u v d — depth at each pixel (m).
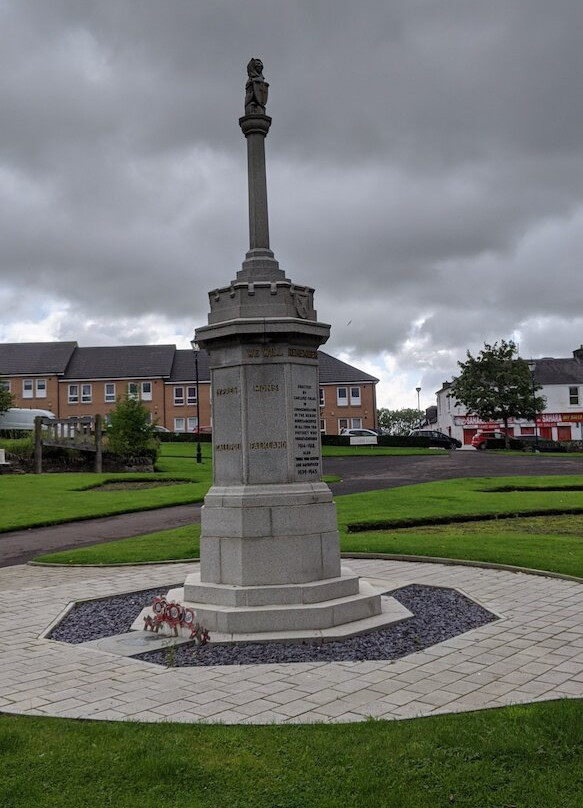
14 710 6.24
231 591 8.84
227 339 9.52
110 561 14.64
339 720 5.82
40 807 4.43
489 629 8.76
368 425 74.44
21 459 35.75
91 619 9.90
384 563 13.60
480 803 4.40
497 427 79.31
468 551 14.09
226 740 5.35
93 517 22.25
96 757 5.10
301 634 8.38
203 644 8.27
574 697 6.21
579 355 82.31
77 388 73.50
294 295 9.69
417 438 62.12
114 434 37.44
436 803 4.41
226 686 6.80
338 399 74.75
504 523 19.77
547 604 10.06
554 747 5.09
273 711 6.09
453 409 80.75
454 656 7.63
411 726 5.53
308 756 5.05
